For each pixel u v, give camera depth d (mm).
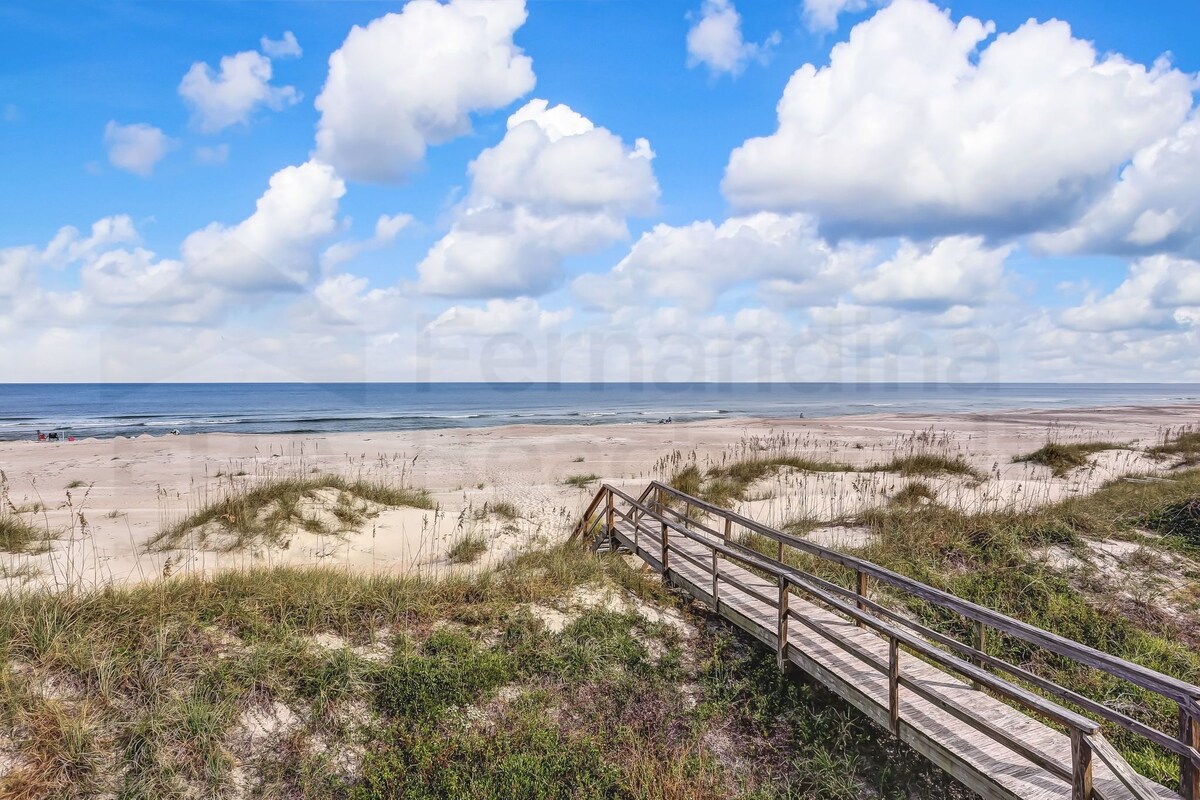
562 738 5512
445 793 4918
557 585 7910
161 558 9250
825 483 15328
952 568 9062
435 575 8133
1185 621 7777
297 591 6918
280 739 5250
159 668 5523
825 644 6289
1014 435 30031
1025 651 7129
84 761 4734
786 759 5590
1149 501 11719
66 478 17094
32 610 5957
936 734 4836
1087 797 3746
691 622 7574
